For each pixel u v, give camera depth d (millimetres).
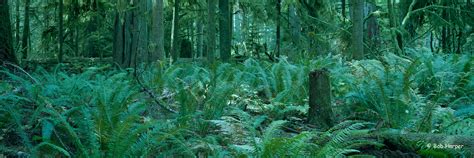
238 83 6918
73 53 21500
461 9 16344
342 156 3896
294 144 3588
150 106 5863
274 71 8156
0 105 4891
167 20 20297
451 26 16172
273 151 3539
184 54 24406
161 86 7633
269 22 18344
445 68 8375
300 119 5828
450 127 4844
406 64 9070
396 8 17203
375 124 5297
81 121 4109
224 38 13539
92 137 3754
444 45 17938
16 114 4438
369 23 17422
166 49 21594
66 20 18531
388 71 6965
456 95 7230
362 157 3895
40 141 4340
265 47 16047
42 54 20859
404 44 15703
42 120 4523
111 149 3584
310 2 16625
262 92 7941
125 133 3607
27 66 12000
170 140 4223
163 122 4402
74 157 3838
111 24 20500
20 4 25906
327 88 5645
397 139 4305
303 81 7234
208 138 4309
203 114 5289
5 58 9094
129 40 14898
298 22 17000
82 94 6117
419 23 17234
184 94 5352
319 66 9688
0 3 9141
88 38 21609
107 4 16453
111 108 4863
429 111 5145
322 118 5609
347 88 7469
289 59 15172
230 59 13117
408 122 5367
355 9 11805
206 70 9000
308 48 16688
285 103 6512
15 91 6051
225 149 4238
